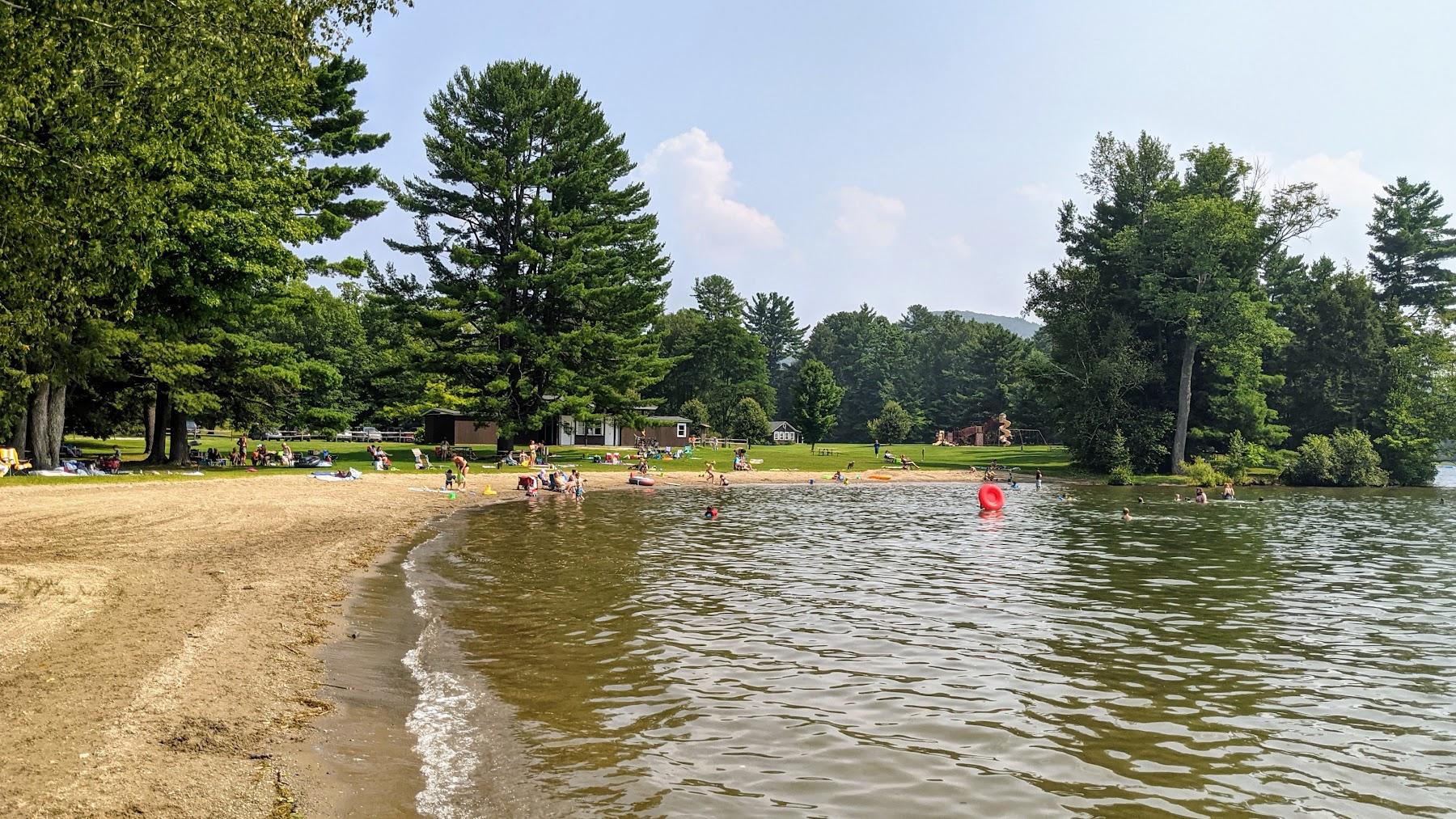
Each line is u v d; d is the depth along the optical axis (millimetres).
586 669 11727
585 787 7797
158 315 31797
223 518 24906
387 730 9055
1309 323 71562
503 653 12461
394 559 20516
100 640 11297
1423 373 67438
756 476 59000
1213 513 39656
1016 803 7723
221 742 8211
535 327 59438
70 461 36656
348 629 13219
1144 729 9812
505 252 60875
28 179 15555
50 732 8055
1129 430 66188
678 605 16312
